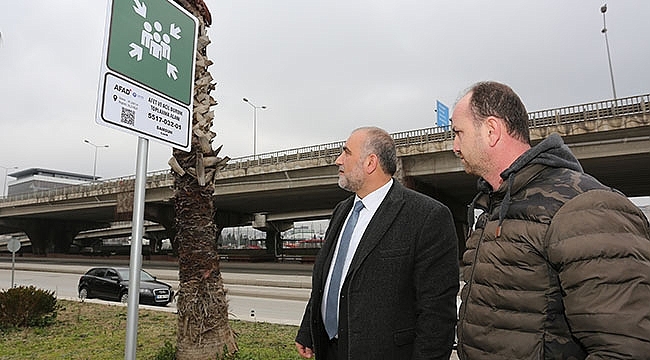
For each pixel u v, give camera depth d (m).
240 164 30.41
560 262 1.34
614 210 1.33
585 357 1.37
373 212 2.59
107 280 14.13
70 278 26.20
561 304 1.41
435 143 22.94
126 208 36.72
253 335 6.83
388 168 2.64
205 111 4.89
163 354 4.87
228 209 43.78
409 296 2.34
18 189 100.25
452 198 32.78
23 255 52.38
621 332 1.17
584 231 1.31
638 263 1.22
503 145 1.70
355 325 2.28
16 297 7.89
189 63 2.82
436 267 2.30
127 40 2.30
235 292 17.16
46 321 8.02
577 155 19.45
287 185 28.94
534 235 1.46
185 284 4.85
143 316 8.85
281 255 52.91
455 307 2.33
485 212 1.82
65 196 41.59
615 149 18.72
